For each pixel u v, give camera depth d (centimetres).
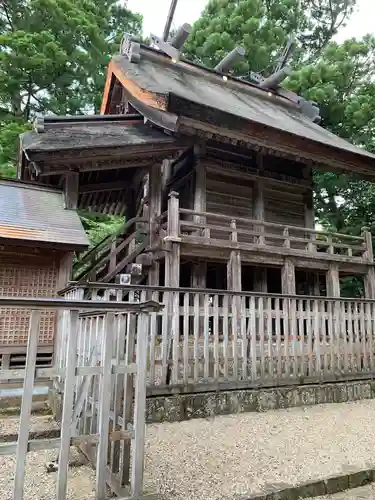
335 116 1603
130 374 293
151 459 372
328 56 1625
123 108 1209
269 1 1933
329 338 662
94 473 334
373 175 1070
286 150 930
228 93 1208
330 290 968
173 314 527
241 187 1036
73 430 283
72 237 653
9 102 1733
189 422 495
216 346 547
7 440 404
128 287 500
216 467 359
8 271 657
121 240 970
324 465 373
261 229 974
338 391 636
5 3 1722
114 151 786
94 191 1065
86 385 294
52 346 651
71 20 1653
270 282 1180
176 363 520
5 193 733
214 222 979
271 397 575
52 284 679
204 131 840
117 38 1883
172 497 293
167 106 766
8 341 631
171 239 764
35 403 523
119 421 297
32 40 1577
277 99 1357
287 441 441
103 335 291
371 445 437
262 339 590
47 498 288
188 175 1026
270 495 306
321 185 1575
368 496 331
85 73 1767
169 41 1306
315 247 956
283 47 1822
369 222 1511
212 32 1764
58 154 721
